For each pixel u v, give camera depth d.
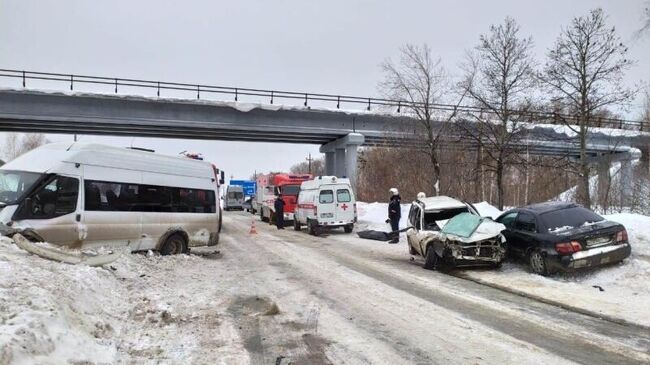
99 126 33.41
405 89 25.14
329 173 43.75
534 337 6.26
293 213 27.12
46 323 4.83
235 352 5.67
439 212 13.33
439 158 27.14
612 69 17.78
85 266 8.06
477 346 5.92
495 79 21.72
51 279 6.50
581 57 17.89
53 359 4.42
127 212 11.38
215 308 7.76
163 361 5.27
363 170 40.59
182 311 7.47
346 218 22.00
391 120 29.30
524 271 10.86
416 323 6.97
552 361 5.37
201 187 13.61
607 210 21.34
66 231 10.05
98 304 6.78
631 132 31.73
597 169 29.78
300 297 8.67
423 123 25.30
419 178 29.02
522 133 21.38
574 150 32.25
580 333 6.41
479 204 17.64
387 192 35.41
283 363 5.34
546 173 30.02
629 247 10.05
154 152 12.36
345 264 12.67
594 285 9.40
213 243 13.91
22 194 9.59
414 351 5.76
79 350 4.86
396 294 8.94
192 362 5.29
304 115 35.59
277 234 22.41
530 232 10.86
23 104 29.72
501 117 21.19
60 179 10.09
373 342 6.10
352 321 7.09
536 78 19.94
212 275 10.75
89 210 10.53
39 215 9.70
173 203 12.70
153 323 6.73
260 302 8.25
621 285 9.21
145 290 8.56
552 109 20.47
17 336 4.25
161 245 12.30
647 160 31.16
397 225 18.92
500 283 9.85
